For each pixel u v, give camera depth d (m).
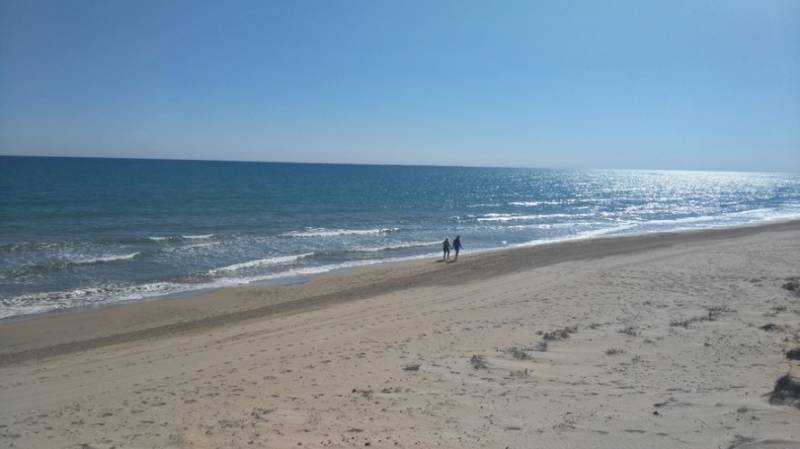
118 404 8.75
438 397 8.02
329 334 13.70
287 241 34.75
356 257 29.78
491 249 33.66
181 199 61.19
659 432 5.95
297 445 6.26
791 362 8.77
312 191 80.81
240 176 114.19
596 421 6.51
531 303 16.55
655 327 12.28
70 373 11.45
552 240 38.28
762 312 13.32
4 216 41.88
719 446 5.40
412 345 11.88
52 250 28.83
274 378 9.74
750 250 28.67
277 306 18.66
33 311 18.17
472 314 15.28
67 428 7.55
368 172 168.12
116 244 31.27
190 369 11.12
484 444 6.00
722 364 8.94
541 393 7.94
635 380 8.37
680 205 76.00
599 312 14.64
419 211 57.47
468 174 193.12
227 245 32.41
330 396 8.43
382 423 6.98
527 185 123.50
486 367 9.62
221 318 17.16
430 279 22.81
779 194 107.19
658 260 25.50
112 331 16.00
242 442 6.45
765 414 6.21
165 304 18.97
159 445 6.49
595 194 97.44
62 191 64.31
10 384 10.70
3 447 6.79
